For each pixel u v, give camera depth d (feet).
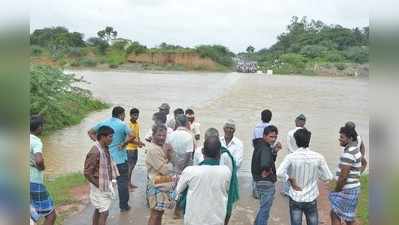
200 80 179.22
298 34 369.50
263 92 130.82
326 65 264.72
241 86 152.15
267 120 29.78
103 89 129.18
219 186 17.74
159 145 22.21
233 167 19.24
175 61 282.97
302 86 159.12
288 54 299.17
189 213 17.71
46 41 281.95
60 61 260.21
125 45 293.64
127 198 28.04
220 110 88.63
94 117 79.97
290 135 30.81
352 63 271.90
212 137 18.07
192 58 283.18
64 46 280.72
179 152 24.95
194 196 17.60
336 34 329.72
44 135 61.67
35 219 19.77
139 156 45.73
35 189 19.76
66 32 291.79
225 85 154.51
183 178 17.80
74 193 31.83
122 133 27.25
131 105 94.02
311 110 93.04
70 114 73.67
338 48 320.50
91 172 21.76
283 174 20.43
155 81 167.53
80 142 57.16
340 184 21.40
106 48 290.97
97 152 21.80
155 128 22.18
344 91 141.90
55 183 34.55
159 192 21.79
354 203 21.53
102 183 21.83
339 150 53.72
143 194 31.86
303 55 305.94
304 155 20.45
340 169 21.45
